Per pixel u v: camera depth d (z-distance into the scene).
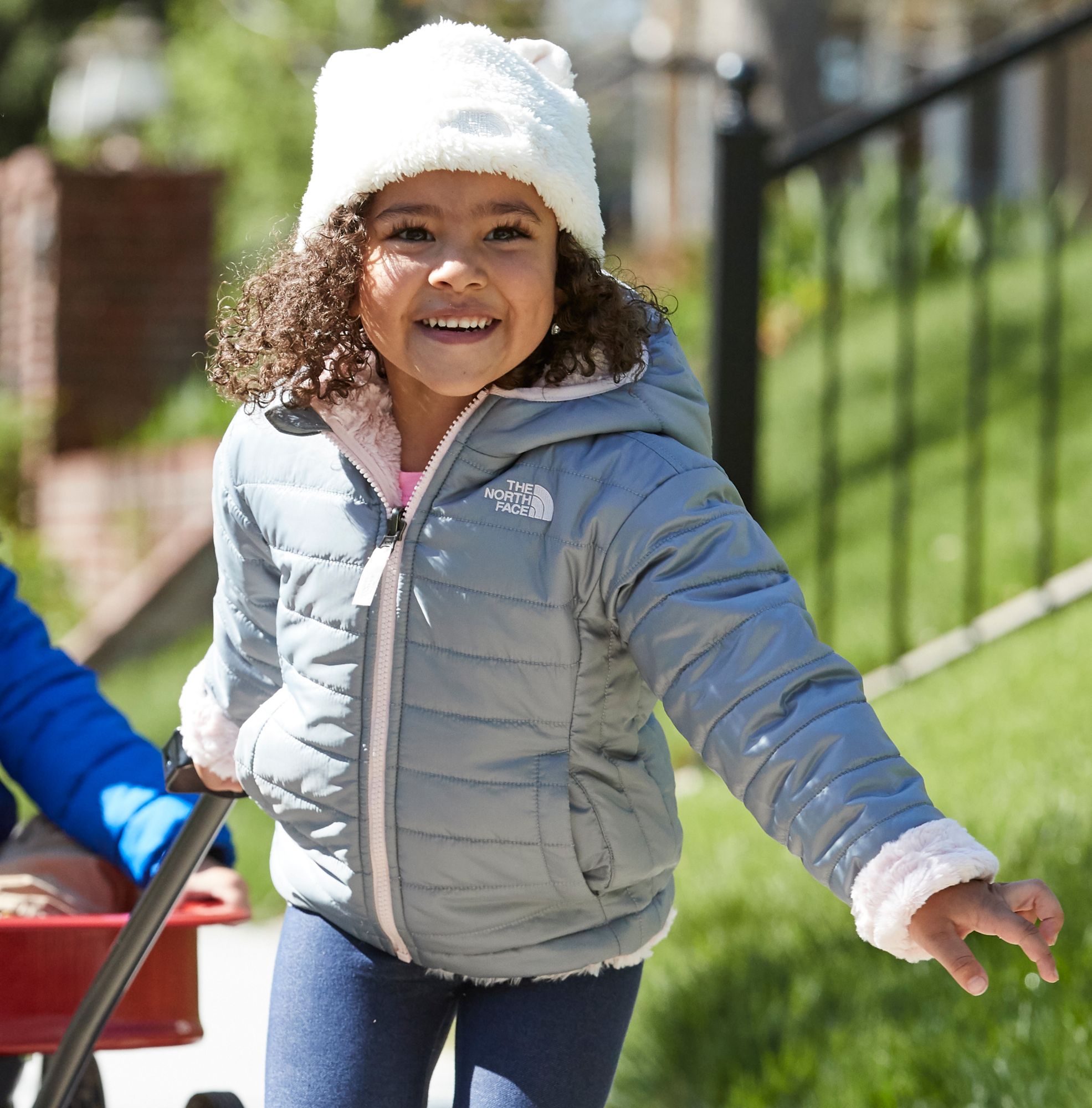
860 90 20.22
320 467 2.47
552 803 2.38
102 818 3.07
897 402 9.19
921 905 1.98
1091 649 5.70
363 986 2.57
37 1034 2.66
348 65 2.40
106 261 12.61
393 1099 2.54
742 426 5.48
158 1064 4.65
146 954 2.58
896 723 5.61
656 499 2.29
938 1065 3.40
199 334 12.69
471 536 2.35
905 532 6.63
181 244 12.68
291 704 2.52
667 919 2.64
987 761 4.93
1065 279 10.38
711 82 18.67
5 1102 2.90
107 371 12.62
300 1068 2.56
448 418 2.44
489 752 2.37
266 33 17.39
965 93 5.67
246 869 5.99
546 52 2.53
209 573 10.14
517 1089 2.45
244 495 2.57
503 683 2.35
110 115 17.52
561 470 2.34
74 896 3.02
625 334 2.37
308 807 2.49
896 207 12.55
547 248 2.37
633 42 21.64
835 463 7.14
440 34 2.35
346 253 2.39
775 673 2.18
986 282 6.38
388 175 2.33
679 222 21.61
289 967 2.64
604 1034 2.52
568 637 2.34
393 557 2.37
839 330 10.79
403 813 2.41
